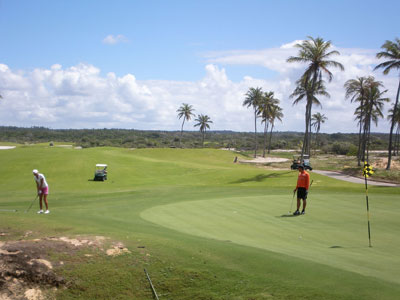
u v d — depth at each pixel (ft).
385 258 26.25
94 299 21.01
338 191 70.95
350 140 524.52
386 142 406.41
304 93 163.73
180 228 36.99
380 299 17.99
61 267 22.77
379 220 40.88
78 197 70.49
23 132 530.68
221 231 35.60
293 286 20.04
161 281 22.18
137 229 33.83
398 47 136.98
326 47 128.77
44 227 31.81
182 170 164.14
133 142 445.37
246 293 20.02
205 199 60.23
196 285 21.61
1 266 21.44
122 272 22.95
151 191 79.46
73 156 172.35
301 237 33.17
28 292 20.74
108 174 146.61
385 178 128.06
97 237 27.71
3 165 149.18
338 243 31.09
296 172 130.41
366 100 187.73
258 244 29.76
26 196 74.84
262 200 56.85
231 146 473.67
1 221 33.78
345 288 19.35
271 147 449.48
